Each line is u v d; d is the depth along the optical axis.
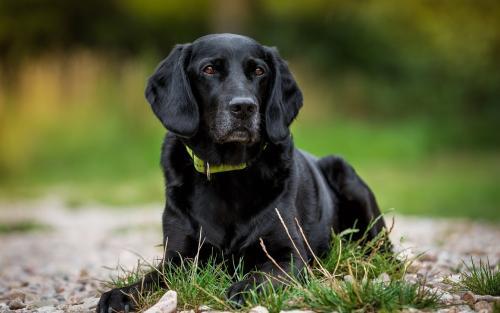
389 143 22.45
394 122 27.80
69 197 16.70
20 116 25.80
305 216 5.53
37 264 8.05
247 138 5.01
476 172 19.03
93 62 26.52
